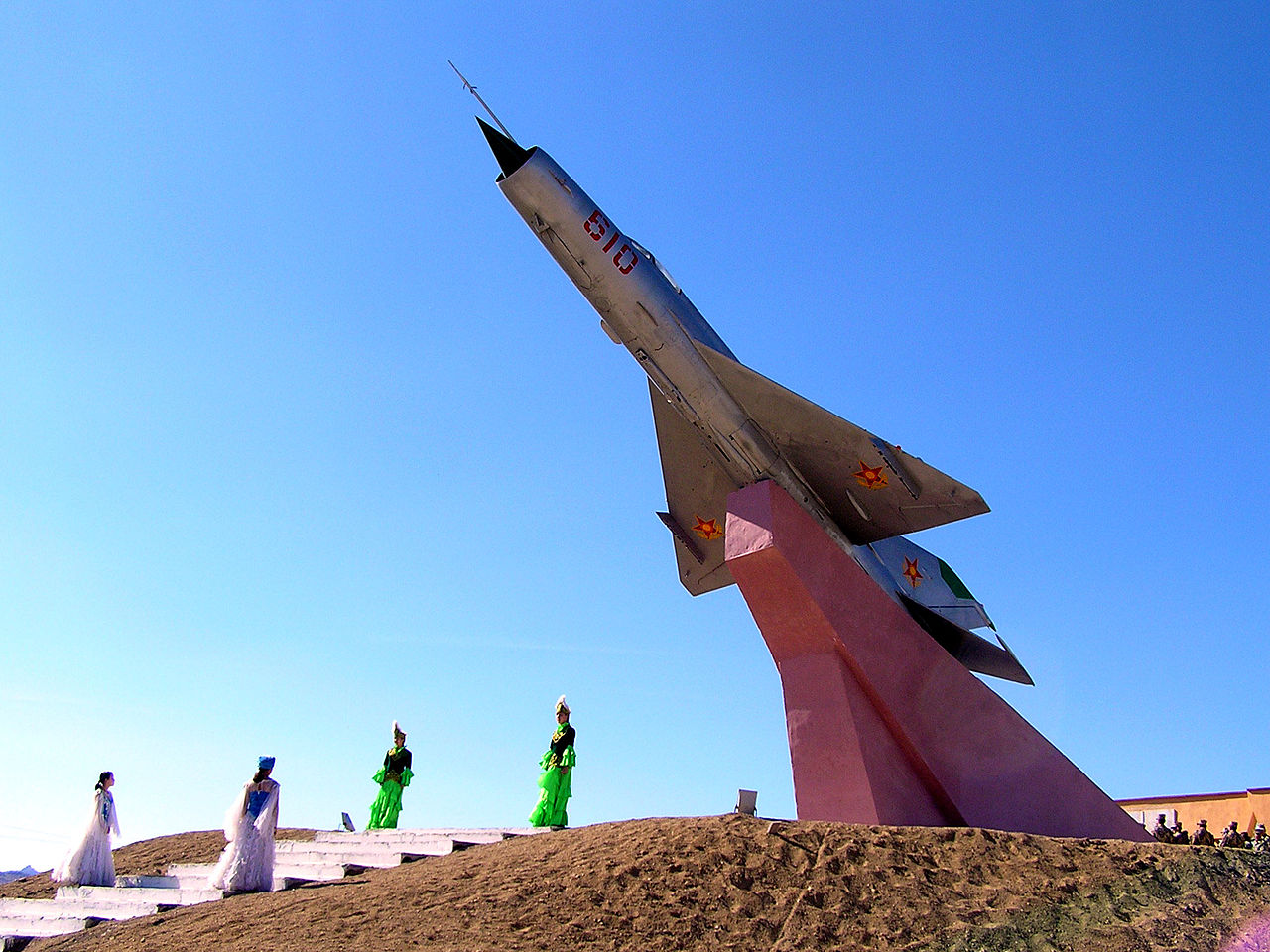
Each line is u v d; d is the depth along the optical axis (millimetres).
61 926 11758
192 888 12500
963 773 13164
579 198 15102
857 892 9680
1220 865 10250
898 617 13727
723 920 9234
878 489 15141
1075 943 9031
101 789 13375
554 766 13617
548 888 9688
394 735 16547
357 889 10281
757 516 13578
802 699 13445
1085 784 13289
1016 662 17078
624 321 15305
